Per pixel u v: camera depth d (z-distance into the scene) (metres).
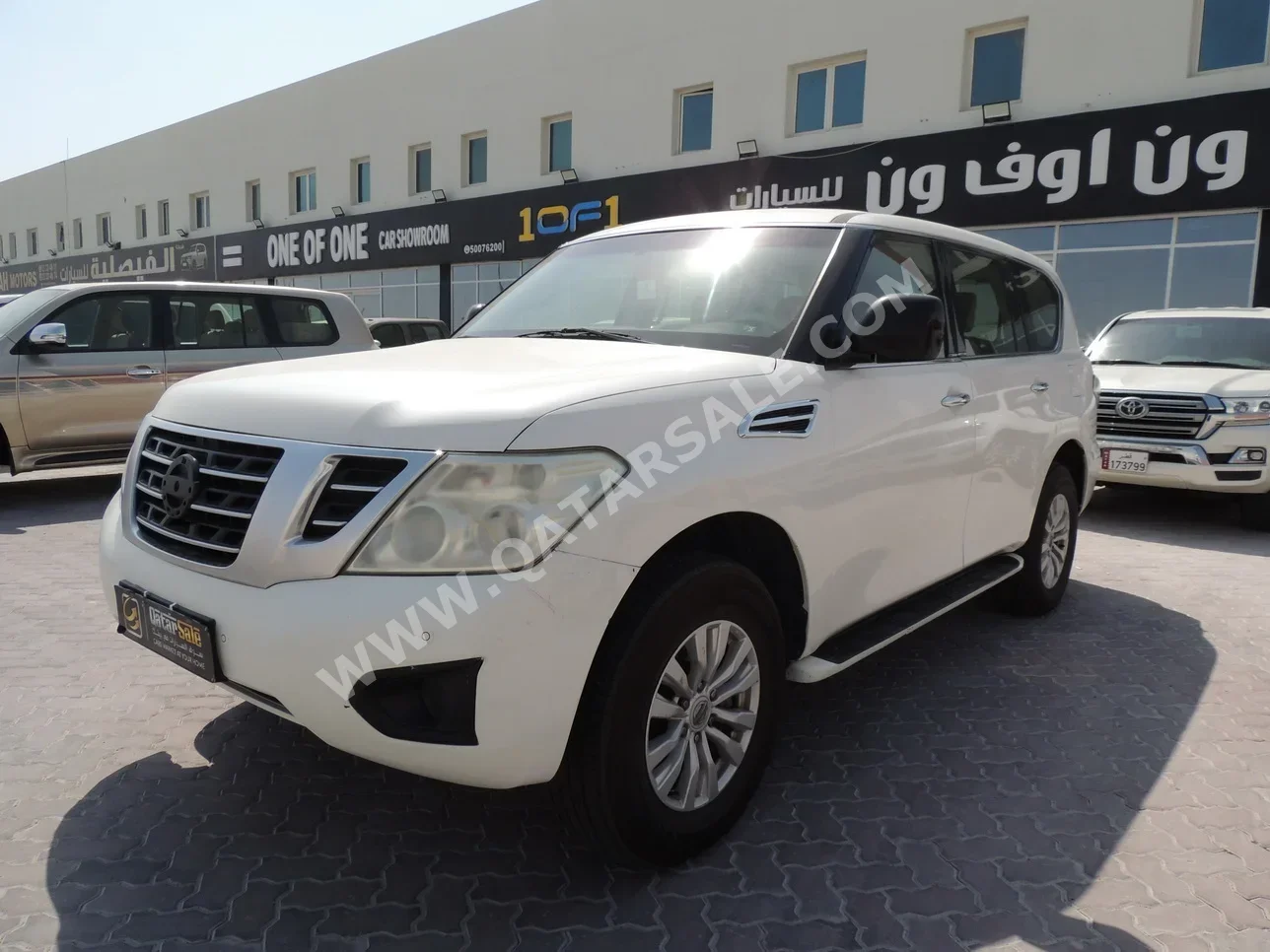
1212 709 3.58
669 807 2.35
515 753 2.03
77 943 2.12
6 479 8.71
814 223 3.24
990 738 3.29
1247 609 4.92
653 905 2.30
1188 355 8.00
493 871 2.43
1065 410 4.45
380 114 22.72
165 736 3.19
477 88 20.53
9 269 38.81
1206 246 12.50
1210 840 2.65
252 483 2.20
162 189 29.97
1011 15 13.50
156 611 2.32
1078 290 13.58
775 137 16.03
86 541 6.14
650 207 17.67
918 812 2.77
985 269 3.98
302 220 25.28
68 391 7.30
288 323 8.66
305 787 2.86
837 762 3.10
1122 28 12.68
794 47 15.63
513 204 19.88
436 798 2.81
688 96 17.39
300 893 2.32
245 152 26.69
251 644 2.08
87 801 2.75
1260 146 11.70
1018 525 4.09
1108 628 4.56
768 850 2.55
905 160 14.53
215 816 2.68
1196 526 7.28
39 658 3.90
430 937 2.16
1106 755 3.18
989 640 4.36
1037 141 13.32
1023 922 2.26
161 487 2.45
